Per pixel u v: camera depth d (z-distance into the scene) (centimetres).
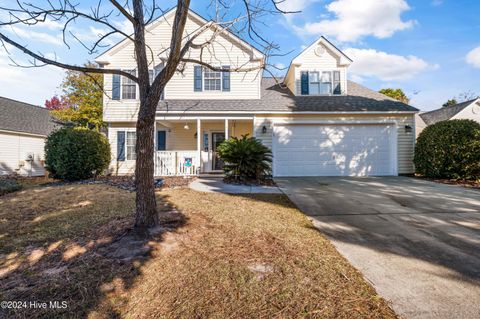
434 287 211
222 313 177
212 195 616
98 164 963
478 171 803
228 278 220
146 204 312
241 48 1126
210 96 1132
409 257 271
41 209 482
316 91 1191
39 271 237
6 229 364
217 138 1262
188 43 334
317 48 1193
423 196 599
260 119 1030
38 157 1579
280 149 1038
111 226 343
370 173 1034
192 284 213
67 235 330
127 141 1141
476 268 246
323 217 430
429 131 915
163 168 1022
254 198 587
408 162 1030
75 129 963
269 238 315
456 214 444
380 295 198
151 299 195
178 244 286
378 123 1029
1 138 1358
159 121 1080
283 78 1469
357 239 325
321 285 210
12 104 1669
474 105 1739
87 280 218
